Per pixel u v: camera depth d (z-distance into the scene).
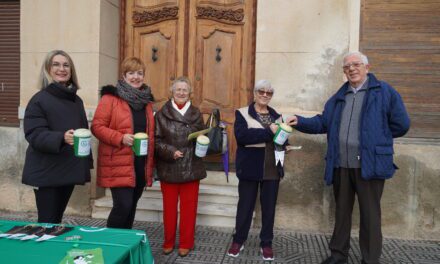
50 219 2.86
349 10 4.27
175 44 5.02
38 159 2.79
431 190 4.16
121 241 2.01
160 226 4.43
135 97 3.22
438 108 4.25
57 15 4.74
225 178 4.82
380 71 4.33
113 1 4.99
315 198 4.34
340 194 3.32
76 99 3.00
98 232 2.17
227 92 4.91
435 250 3.89
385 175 3.07
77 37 4.71
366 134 3.09
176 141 3.48
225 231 4.29
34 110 2.74
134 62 3.23
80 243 1.97
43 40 4.77
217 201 4.61
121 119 3.18
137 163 3.27
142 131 3.30
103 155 3.18
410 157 4.18
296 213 4.39
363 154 3.08
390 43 4.30
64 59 2.88
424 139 4.28
